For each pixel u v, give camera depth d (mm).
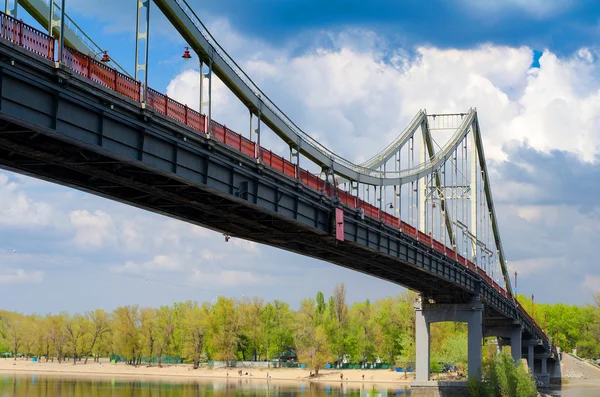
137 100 40719
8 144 37906
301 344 186500
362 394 133125
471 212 136375
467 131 137875
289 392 138375
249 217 59500
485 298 120125
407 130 110312
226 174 49875
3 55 32156
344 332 199750
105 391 138250
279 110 60969
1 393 130125
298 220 59438
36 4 38781
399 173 98250
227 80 52719
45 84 34375
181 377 192250
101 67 38125
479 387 103250
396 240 81312
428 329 115188
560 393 140625
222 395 130500
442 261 97125
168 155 43688
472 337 113438
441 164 121750
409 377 174000
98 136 38062
